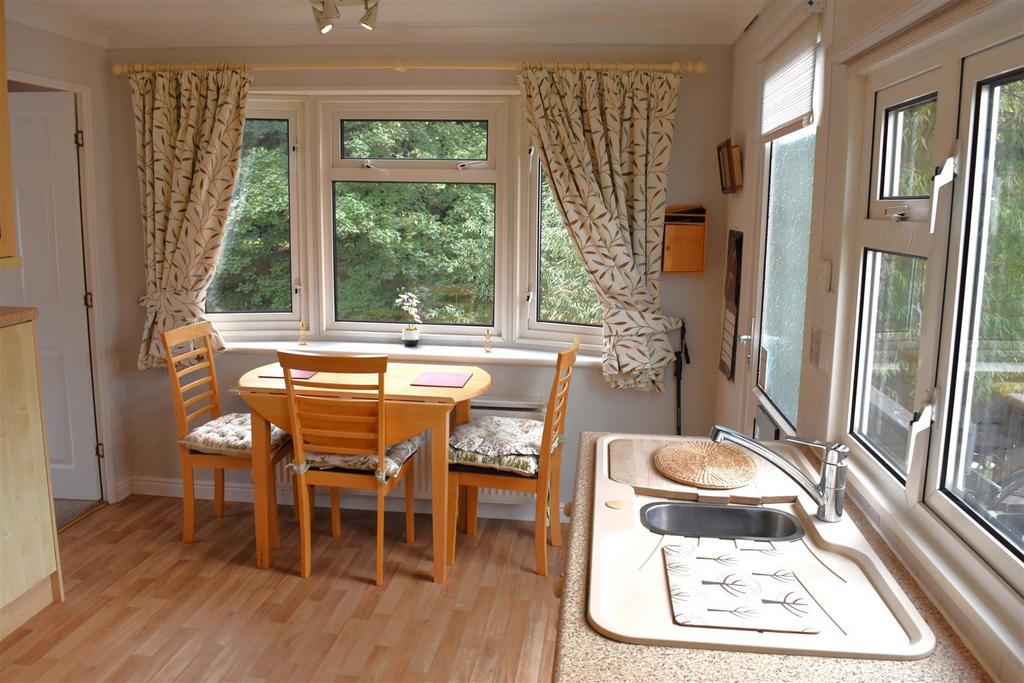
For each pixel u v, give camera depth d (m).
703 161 3.70
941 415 1.51
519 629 2.96
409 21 3.61
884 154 1.86
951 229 1.47
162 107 3.86
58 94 3.80
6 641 2.83
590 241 3.69
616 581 1.48
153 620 2.99
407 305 4.18
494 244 4.10
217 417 3.92
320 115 4.06
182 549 3.60
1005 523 1.30
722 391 3.68
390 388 3.37
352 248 4.20
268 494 3.46
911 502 1.61
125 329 4.13
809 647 1.26
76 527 3.82
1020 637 1.16
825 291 2.16
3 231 2.73
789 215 2.69
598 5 3.31
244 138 4.11
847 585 1.48
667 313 3.81
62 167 3.86
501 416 3.87
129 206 4.05
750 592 1.45
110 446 4.09
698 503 1.87
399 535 3.78
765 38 2.80
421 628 2.95
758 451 1.77
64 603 3.11
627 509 1.80
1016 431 1.26
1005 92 1.32
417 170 4.07
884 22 1.60
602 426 3.92
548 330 4.08
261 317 4.24
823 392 2.16
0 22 2.67
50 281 3.96
